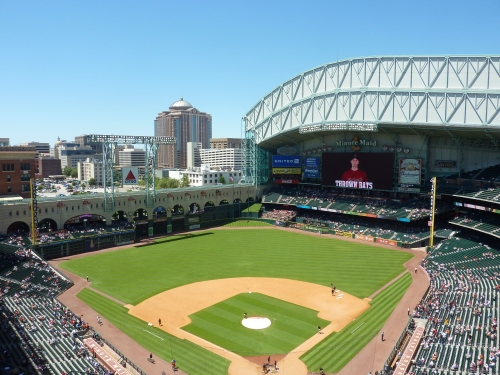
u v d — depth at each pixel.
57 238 83.00
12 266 67.12
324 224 111.38
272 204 130.50
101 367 37.88
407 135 103.12
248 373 38.16
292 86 115.50
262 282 64.75
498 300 49.22
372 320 49.62
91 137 90.81
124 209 99.62
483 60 83.19
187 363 39.91
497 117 81.81
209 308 53.88
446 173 99.06
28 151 109.94
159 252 86.25
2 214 79.94
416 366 37.81
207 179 198.00
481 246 75.25
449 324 45.81
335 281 65.12
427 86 90.25
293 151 128.25
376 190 109.06
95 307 54.59
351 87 101.44
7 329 44.38
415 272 69.50
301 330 47.06
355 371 38.16
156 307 54.41
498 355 37.25
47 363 37.44
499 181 82.81
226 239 99.75
